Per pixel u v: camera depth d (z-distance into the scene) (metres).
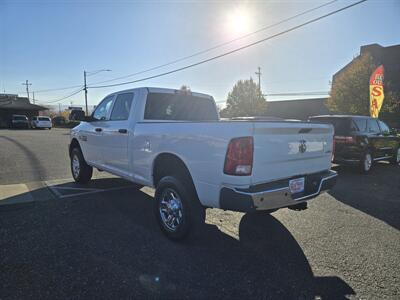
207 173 3.38
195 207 3.70
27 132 27.92
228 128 3.17
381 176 8.49
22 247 3.59
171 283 2.92
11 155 11.29
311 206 5.45
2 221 4.42
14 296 2.66
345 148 8.65
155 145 4.15
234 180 3.13
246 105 48.88
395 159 10.75
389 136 10.19
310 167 3.88
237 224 4.49
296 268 3.25
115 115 5.41
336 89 25.91
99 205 5.24
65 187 6.49
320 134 4.02
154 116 4.93
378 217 4.89
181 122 3.73
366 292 2.84
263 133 3.20
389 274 3.15
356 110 24.00
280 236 4.09
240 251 3.62
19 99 55.44
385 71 37.34
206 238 3.96
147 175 4.43
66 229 4.16
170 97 5.16
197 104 5.56
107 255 3.45
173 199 3.89
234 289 2.85
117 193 6.04
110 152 5.36
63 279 2.94
